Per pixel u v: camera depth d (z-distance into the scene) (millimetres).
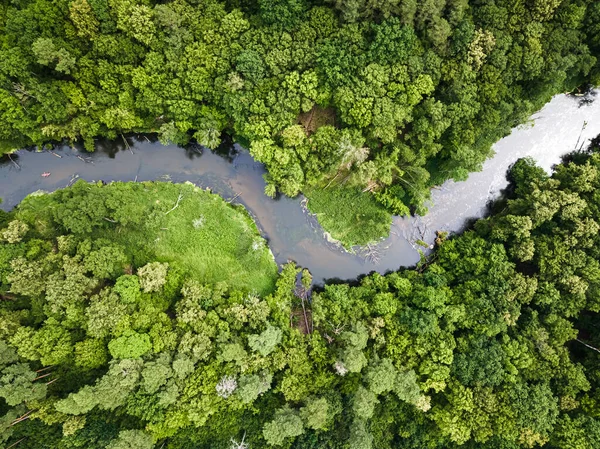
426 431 32969
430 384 31906
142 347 30438
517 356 32469
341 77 32156
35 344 29500
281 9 30406
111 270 31844
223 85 32969
